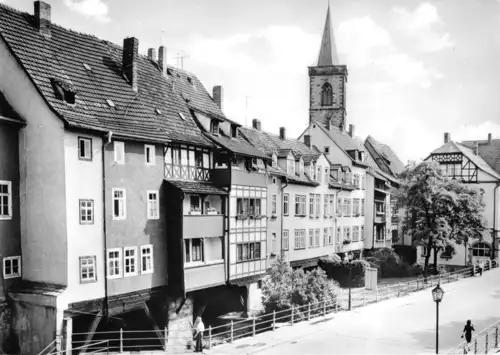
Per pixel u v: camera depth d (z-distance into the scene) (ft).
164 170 93.71
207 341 91.30
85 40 97.04
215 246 101.50
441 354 76.48
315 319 102.63
